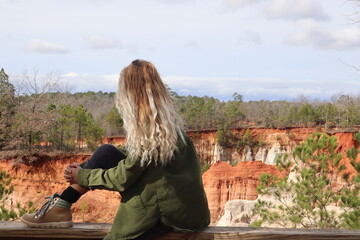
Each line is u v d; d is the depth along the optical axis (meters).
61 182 46.62
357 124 60.31
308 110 70.81
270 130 71.94
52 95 62.28
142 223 2.54
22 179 46.84
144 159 2.45
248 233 2.72
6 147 47.41
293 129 70.38
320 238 2.75
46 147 51.44
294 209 14.59
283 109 78.75
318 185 13.93
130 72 2.56
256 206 15.85
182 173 2.58
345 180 13.80
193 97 83.06
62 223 2.84
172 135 2.50
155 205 2.54
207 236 2.70
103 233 2.81
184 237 2.67
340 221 13.58
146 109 2.48
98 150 2.80
